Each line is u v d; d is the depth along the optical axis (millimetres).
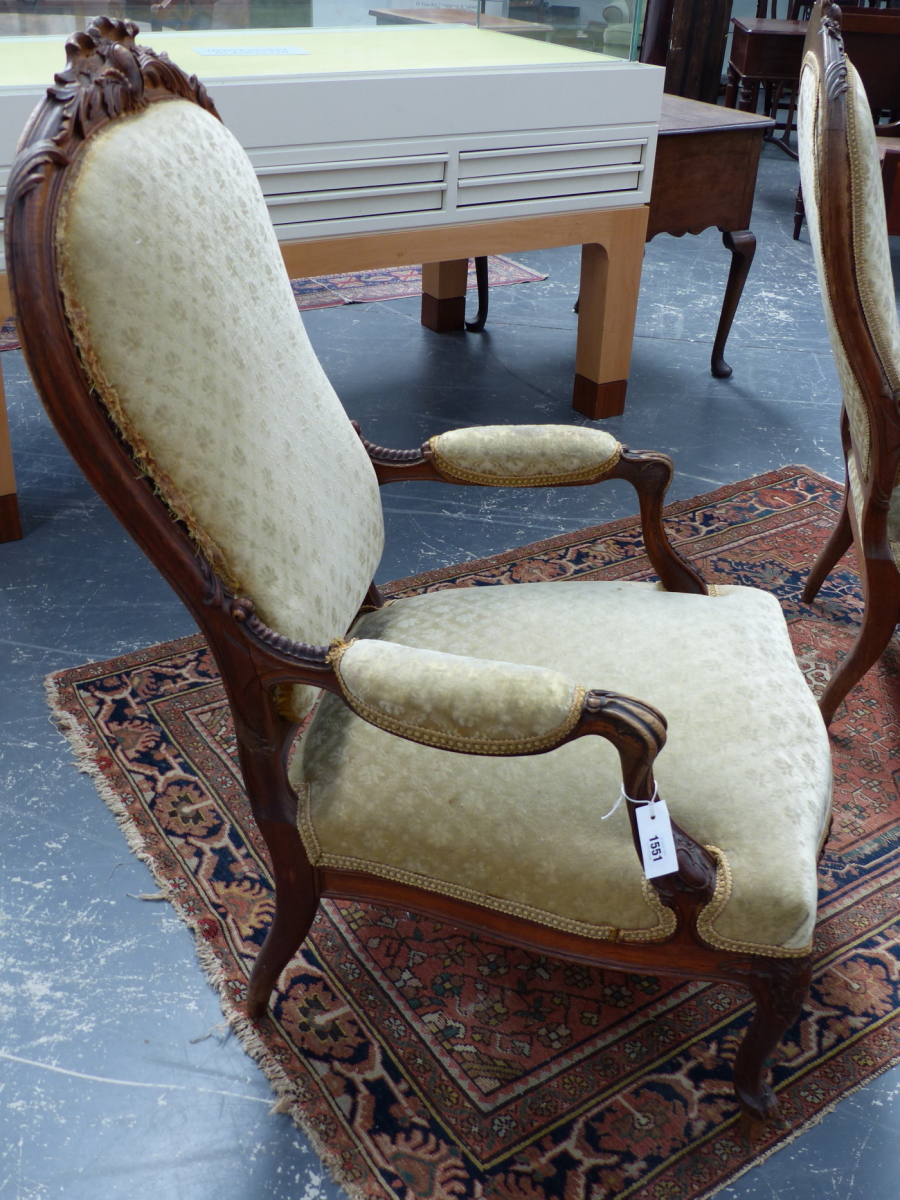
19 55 2264
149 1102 1355
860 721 2037
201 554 1090
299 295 4078
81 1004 1475
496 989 1516
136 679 2098
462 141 2545
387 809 1206
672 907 1126
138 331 989
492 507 2789
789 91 6656
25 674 2105
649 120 2764
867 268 1586
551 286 4328
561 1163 1288
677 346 3752
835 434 3176
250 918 1607
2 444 2426
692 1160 1297
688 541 2621
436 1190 1257
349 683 1072
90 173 959
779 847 1142
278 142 2332
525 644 1374
